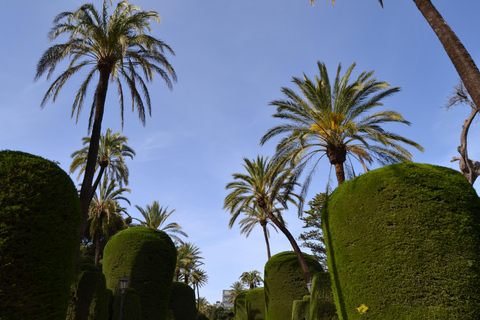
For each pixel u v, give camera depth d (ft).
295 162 55.77
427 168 27.61
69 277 25.35
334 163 53.52
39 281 22.84
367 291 26.71
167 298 62.18
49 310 23.00
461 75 23.88
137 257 61.36
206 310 250.16
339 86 55.98
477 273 23.22
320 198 115.85
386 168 29.43
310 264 72.23
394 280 25.29
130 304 52.70
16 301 21.50
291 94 55.83
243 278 194.39
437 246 24.44
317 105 54.60
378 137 49.93
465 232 24.35
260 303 86.22
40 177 24.88
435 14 26.32
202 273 192.75
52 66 51.85
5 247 21.79
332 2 42.14
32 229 23.36
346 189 31.30
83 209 42.96
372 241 27.45
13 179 23.79
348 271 28.78
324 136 54.80
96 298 44.19
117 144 93.66
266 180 66.39
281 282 69.97
